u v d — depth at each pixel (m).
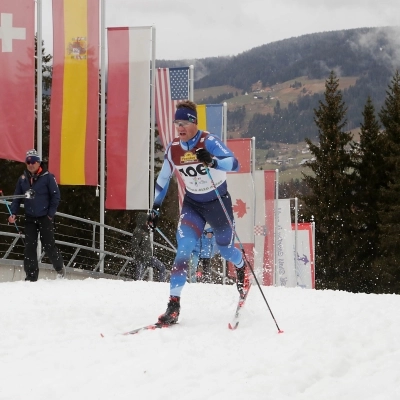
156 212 12.27
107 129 29.31
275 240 43.84
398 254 71.88
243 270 12.12
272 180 42.59
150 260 26.45
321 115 85.50
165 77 32.38
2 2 24.58
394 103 82.88
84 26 26.72
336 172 80.56
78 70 26.67
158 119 32.53
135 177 29.06
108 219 55.06
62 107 26.64
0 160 53.44
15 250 49.84
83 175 26.62
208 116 34.56
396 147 77.38
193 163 11.50
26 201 20.11
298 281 51.00
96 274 26.98
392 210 74.00
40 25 26.55
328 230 80.62
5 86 24.52
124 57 29.34
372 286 77.75
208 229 23.77
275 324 10.80
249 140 35.66
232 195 35.53
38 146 26.39
